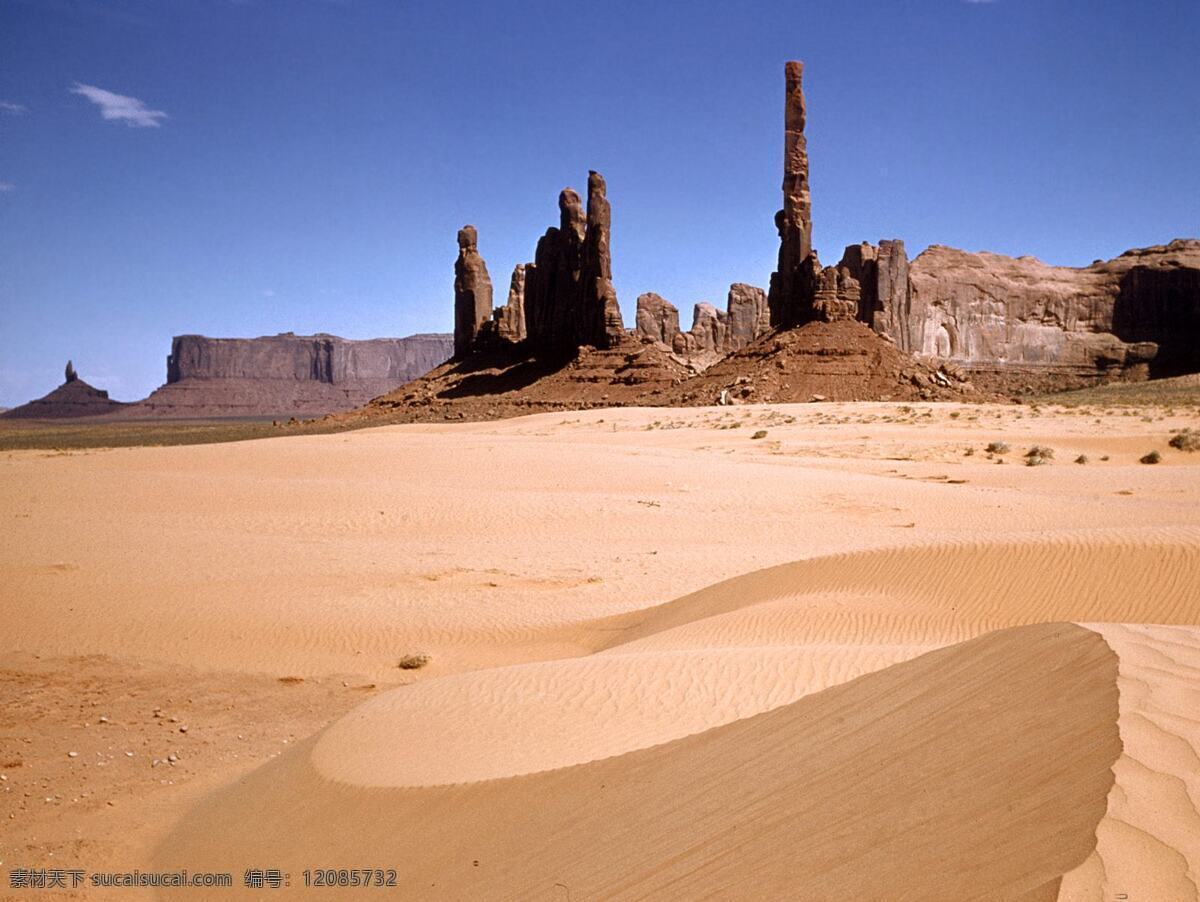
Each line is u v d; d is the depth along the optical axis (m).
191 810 11.25
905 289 170.25
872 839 4.58
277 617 20.61
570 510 32.81
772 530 29.25
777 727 7.17
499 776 8.41
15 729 14.78
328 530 30.64
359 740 10.85
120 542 28.27
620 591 22.33
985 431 60.97
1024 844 3.81
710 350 191.75
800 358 106.56
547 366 155.75
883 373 103.25
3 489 38.66
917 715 6.05
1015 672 6.07
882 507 32.03
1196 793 3.70
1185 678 5.03
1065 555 16.64
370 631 19.75
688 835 5.73
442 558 26.19
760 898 4.56
